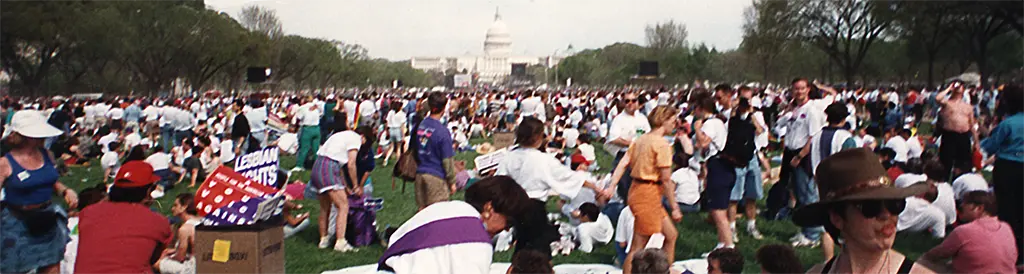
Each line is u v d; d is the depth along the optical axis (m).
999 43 53.84
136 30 50.03
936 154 13.98
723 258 5.25
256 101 19.02
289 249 8.47
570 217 8.75
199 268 6.27
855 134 11.29
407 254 3.30
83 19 45.12
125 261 5.22
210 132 21.89
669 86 80.81
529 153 6.59
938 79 70.81
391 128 17.83
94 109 26.44
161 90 66.38
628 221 7.29
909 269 2.38
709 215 9.38
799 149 8.25
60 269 6.76
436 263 3.23
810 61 66.19
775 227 9.25
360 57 106.06
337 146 8.25
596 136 24.48
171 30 53.03
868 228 2.35
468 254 3.25
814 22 49.19
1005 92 7.41
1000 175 7.24
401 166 7.96
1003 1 37.28
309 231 9.45
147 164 5.58
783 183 8.68
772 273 4.48
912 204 8.34
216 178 6.43
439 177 7.75
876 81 67.56
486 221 3.77
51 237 6.37
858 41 54.84
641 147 6.45
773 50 51.59
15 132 6.13
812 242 8.26
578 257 8.03
